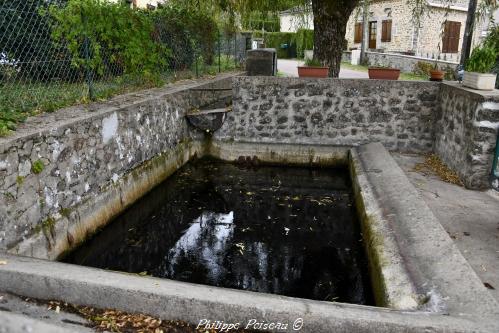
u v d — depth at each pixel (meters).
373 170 5.00
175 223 4.80
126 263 3.96
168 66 7.41
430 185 4.49
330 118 6.30
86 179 4.08
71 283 2.19
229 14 8.80
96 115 4.22
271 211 5.07
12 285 2.28
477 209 3.79
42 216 3.45
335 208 5.11
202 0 8.09
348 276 3.67
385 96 6.05
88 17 4.89
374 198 4.21
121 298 2.15
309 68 6.45
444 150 5.38
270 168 6.51
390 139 6.17
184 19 7.87
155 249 4.22
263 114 6.50
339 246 4.21
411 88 5.93
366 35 20.34
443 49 18.67
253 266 3.86
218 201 5.39
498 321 2.05
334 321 2.01
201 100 7.32
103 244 4.28
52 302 2.22
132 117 4.95
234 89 6.49
